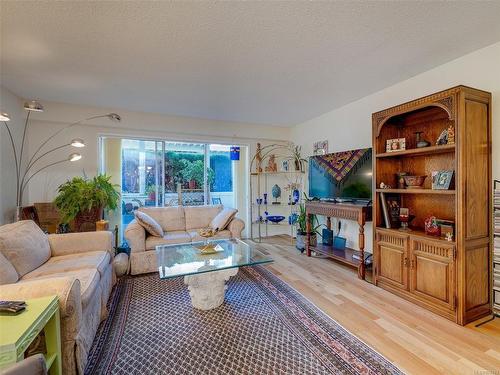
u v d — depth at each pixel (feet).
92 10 5.55
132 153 14.34
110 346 5.64
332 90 10.59
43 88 10.17
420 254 7.45
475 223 6.75
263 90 10.52
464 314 6.49
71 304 4.50
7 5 5.34
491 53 7.13
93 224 11.08
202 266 7.20
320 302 7.70
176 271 6.77
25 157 11.51
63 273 6.41
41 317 3.80
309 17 5.87
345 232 12.67
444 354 5.39
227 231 11.98
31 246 6.84
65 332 4.54
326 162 12.06
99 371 4.91
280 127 17.21
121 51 7.32
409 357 5.29
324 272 10.30
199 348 5.57
